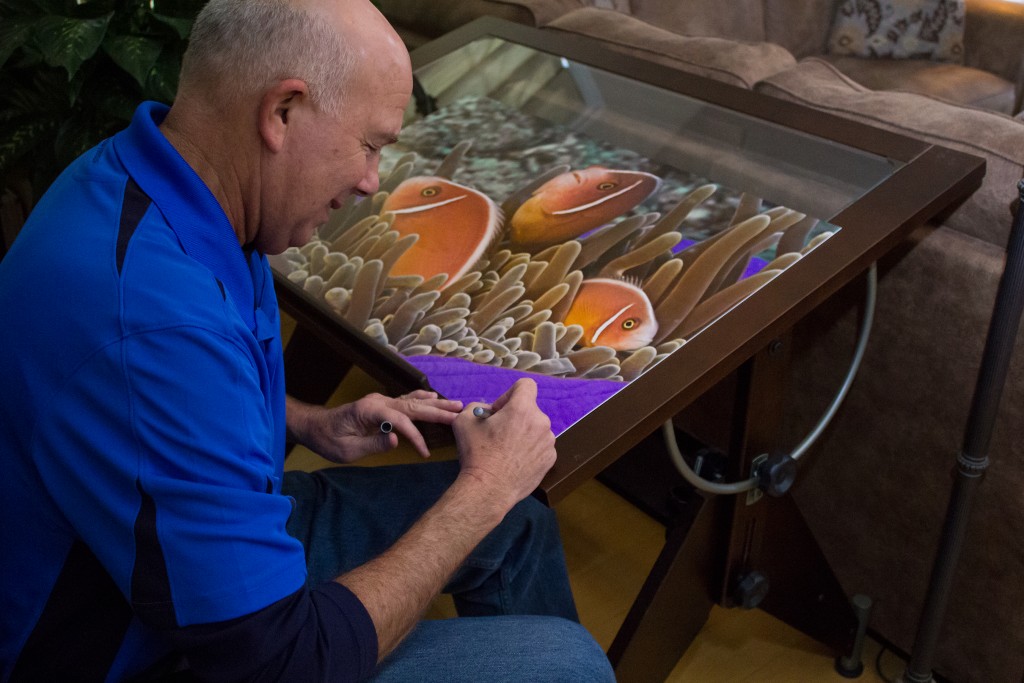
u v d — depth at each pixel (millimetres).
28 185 2166
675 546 1456
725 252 1277
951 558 1464
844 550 1794
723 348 1129
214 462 877
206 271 935
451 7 2127
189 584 869
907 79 2301
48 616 936
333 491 1361
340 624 946
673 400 1088
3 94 1909
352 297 1357
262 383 1021
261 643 890
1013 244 1256
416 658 1110
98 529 872
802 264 1224
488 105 1721
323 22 923
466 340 1249
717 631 1777
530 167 1550
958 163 1357
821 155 1428
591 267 1316
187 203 947
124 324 859
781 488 1442
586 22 1934
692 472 1338
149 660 987
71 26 1730
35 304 883
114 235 906
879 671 1711
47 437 865
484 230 1433
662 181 1452
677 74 1683
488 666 1102
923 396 1545
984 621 1604
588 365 1159
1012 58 2223
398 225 1476
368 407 1241
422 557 1007
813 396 1711
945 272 1437
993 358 1314
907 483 1631
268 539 906
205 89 942
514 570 1327
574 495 2066
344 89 941
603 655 1162
